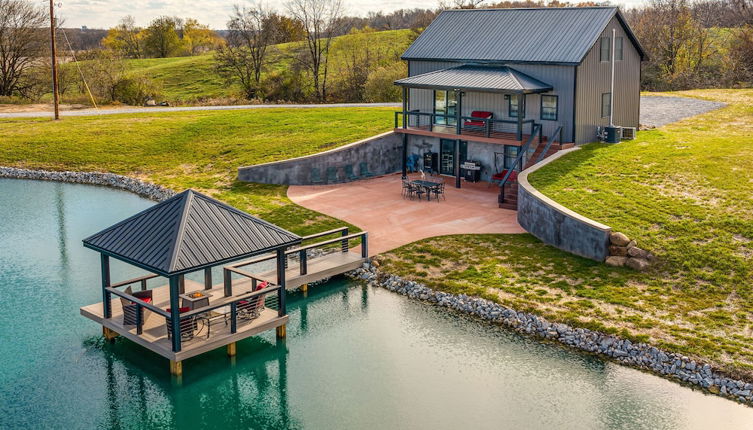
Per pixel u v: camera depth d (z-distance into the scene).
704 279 22.91
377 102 74.06
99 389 18.95
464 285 24.31
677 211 26.84
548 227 27.44
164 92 90.25
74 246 30.59
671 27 78.62
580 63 33.88
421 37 41.88
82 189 41.25
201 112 59.84
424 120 40.88
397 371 19.64
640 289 22.91
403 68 75.44
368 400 18.23
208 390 19.00
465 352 20.53
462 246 27.78
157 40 127.06
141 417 17.72
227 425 17.39
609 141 36.00
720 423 16.66
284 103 76.25
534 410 17.53
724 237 24.80
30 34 77.38
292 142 45.28
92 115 59.88
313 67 90.69
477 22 40.69
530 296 23.06
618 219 26.75
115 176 42.88
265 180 38.56
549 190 29.92
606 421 16.95
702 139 35.88
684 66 76.38
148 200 38.19
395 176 40.22
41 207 37.19
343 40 99.31
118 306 22.38
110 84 76.19
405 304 23.89
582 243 25.84
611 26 36.72
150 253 18.81
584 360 19.78
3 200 38.75
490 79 35.00
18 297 24.92
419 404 17.95
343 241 27.25
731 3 94.12
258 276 24.77
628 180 30.36
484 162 37.38
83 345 21.34
